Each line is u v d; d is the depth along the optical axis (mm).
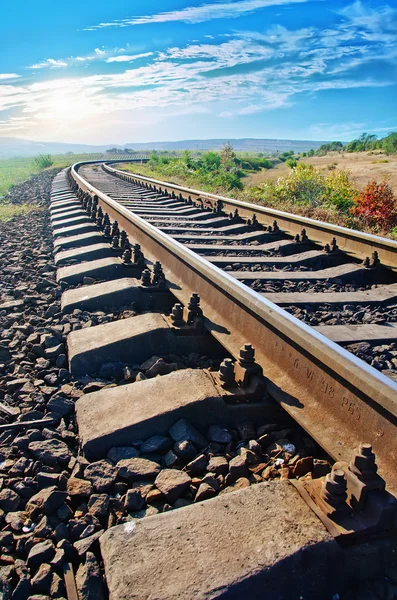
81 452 2639
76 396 3205
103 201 10398
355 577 1802
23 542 2039
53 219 10414
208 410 2781
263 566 1662
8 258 7398
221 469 2475
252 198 14977
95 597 1769
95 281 5469
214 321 3727
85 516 2170
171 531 1830
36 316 4707
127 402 2857
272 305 3119
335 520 1831
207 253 6582
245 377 2861
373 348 3514
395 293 4770
